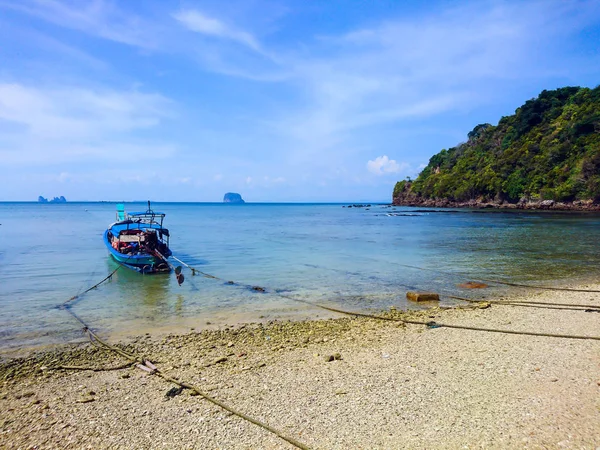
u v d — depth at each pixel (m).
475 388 6.84
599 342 9.14
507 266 20.44
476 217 66.44
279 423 5.84
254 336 10.16
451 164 136.38
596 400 6.30
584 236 34.28
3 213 99.75
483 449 5.09
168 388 7.17
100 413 6.27
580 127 88.31
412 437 5.41
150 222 23.89
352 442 5.34
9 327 11.11
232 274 18.84
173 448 5.30
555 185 87.31
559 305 12.73
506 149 109.56
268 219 73.62
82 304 13.62
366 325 11.01
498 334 9.88
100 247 29.00
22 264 21.61
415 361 8.17
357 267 20.50
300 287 16.14
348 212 108.06
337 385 7.09
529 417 5.83
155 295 14.89
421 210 101.94
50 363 8.52
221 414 6.16
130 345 9.59
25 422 6.03
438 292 15.10
